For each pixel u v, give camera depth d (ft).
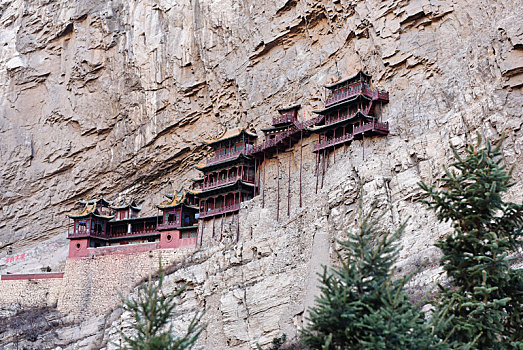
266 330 137.49
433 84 144.56
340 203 138.72
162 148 240.53
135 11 249.34
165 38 238.48
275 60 202.39
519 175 113.80
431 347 48.80
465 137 126.31
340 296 49.85
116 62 249.55
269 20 203.00
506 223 60.90
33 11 271.49
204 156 238.07
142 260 191.83
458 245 59.41
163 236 196.75
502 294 57.88
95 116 253.65
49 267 231.91
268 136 185.98
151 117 239.71
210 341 149.79
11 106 268.82
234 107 219.20
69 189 260.21
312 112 165.99
